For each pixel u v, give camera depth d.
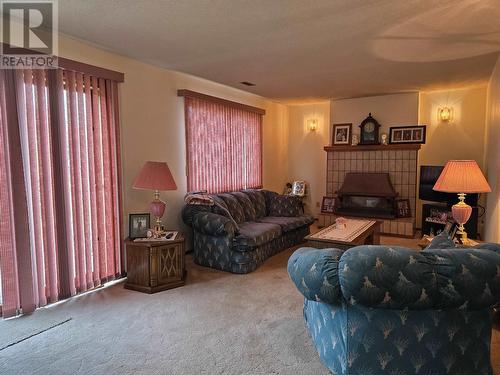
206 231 4.01
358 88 5.50
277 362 2.16
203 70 4.37
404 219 5.69
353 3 2.47
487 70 4.41
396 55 3.75
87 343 2.38
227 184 5.45
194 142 4.75
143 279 3.35
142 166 4.00
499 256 1.72
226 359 2.19
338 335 1.94
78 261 3.27
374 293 1.66
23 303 2.82
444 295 1.66
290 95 6.12
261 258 4.21
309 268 1.89
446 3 2.47
